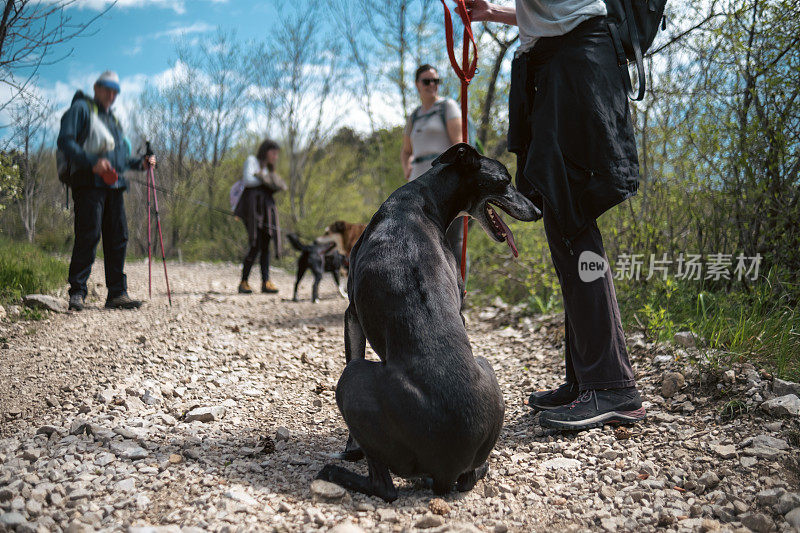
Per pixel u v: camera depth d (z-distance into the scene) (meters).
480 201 3.09
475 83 8.62
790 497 2.23
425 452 2.21
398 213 2.74
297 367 4.53
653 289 4.91
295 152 15.51
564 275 3.16
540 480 2.61
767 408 2.94
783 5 4.11
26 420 3.09
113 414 3.10
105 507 2.17
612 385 3.11
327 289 10.05
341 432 3.27
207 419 3.22
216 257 13.78
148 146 6.39
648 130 5.16
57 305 5.51
